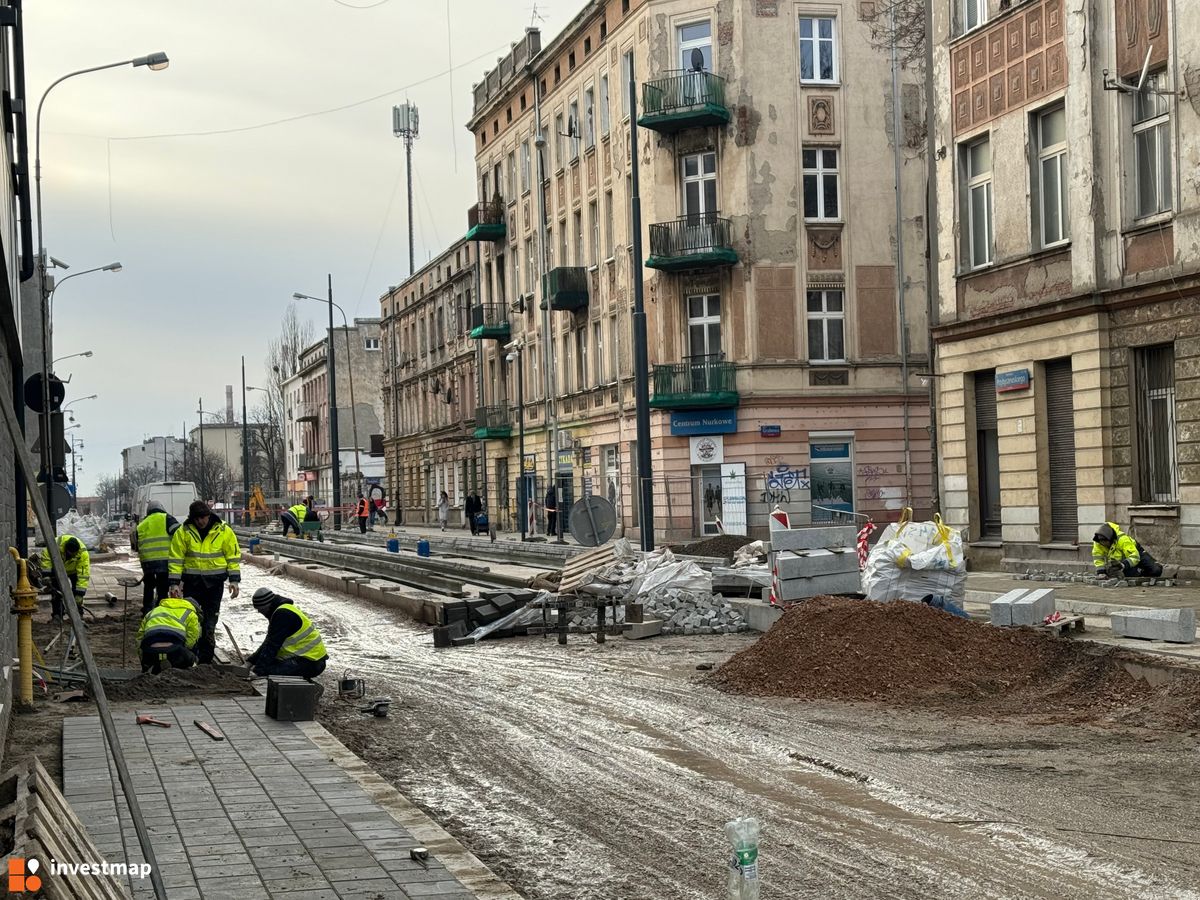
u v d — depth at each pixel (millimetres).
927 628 13648
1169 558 22875
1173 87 22547
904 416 43344
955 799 8383
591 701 12945
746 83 42812
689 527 43719
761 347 42688
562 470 55031
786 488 42375
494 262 65375
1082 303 24547
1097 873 6645
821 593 18703
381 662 17109
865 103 43469
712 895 6461
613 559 22344
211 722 11156
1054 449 26359
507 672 15523
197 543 15992
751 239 42688
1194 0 22094
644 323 31750
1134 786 8680
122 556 54781
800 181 43031
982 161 28547
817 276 43094
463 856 6793
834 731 10984
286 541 58281
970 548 28812
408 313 86750
